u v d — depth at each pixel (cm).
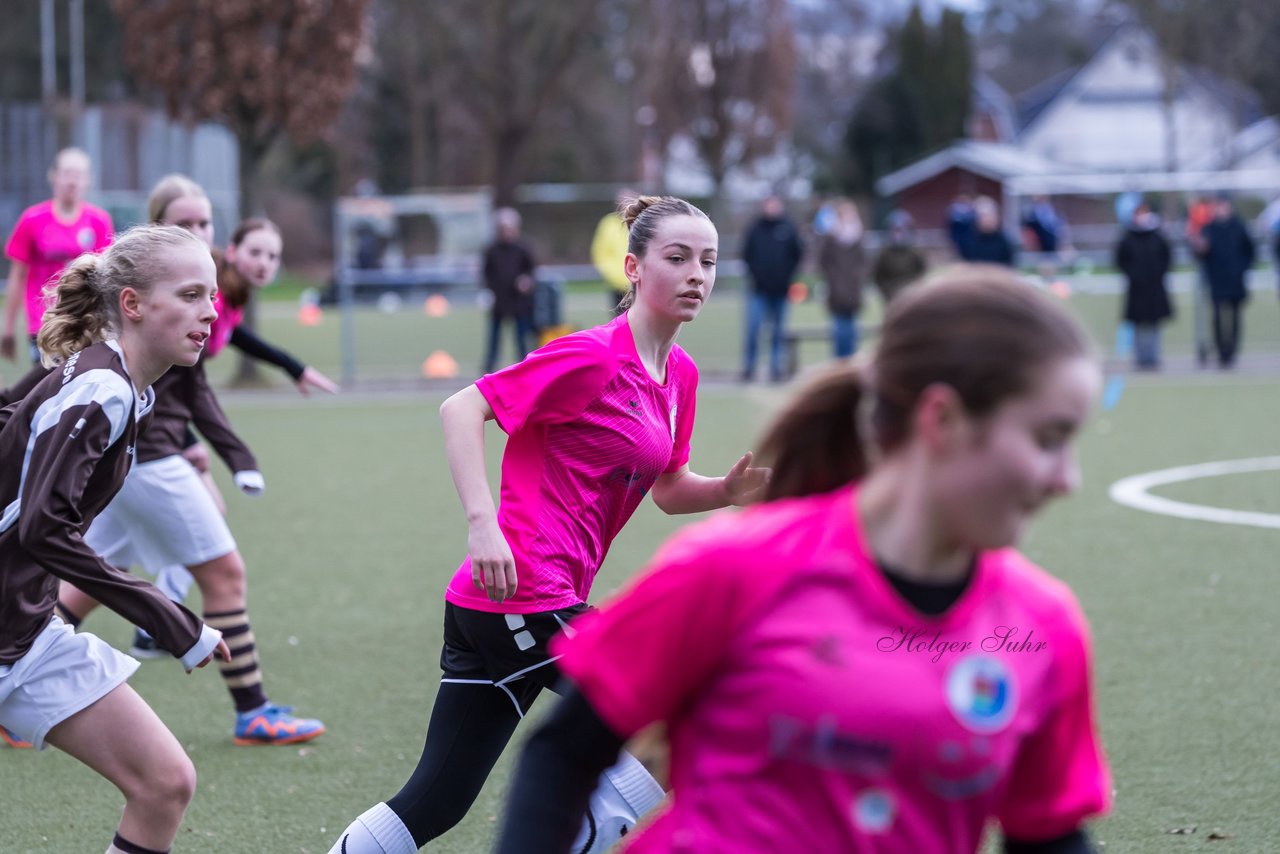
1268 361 4659
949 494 434
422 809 841
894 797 453
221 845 1037
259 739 1269
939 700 449
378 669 1499
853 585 451
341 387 4397
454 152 13175
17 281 2094
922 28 14175
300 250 11275
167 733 794
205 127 7431
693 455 2923
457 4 11519
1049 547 2059
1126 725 1281
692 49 10162
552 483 850
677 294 855
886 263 4138
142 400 820
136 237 812
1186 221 6312
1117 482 2598
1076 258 5166
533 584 838
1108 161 16862
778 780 458
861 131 14225
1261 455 2877
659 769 837
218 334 1327
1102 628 1620
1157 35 12019
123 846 788
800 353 5159
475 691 854
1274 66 14988
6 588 770
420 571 1952
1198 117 15488
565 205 8538
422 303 4831
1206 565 1928
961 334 424
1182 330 5138
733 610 459
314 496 2541
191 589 1864
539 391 825
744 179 11469
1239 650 1520
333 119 4538
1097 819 1056
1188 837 1020
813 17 15150
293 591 1844
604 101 13375
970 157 11906
